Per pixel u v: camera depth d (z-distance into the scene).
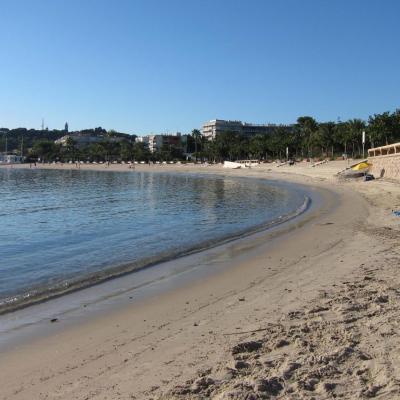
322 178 74.69
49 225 28.05
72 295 12.31
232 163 141.50
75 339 8.73
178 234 23.38
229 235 22.53
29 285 13.80
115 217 31.69
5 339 8.87
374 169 62.59
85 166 197.38
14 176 112.44
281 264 14.80
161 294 11.96
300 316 8.88
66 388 6.53
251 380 6.18
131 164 187.88
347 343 7.24
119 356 7.67
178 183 80.38
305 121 141.00
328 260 14.68
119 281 13.77
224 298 11.05
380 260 13.86
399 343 7.12
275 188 63.31
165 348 7.86
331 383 5.97
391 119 87.81
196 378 6.45
